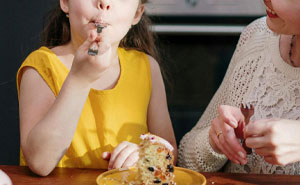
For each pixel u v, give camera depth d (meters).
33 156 1.09
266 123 0.99
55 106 1.12
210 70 2.94
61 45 1.48
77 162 1.37
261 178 1.07
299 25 1.05
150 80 1.52
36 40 2.14
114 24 1.24
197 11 2.76
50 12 1.57
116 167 1.15
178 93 2.90
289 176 1.08
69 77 1.09
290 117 1.25
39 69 1.34
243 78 1.41
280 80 1.31
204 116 1.51
